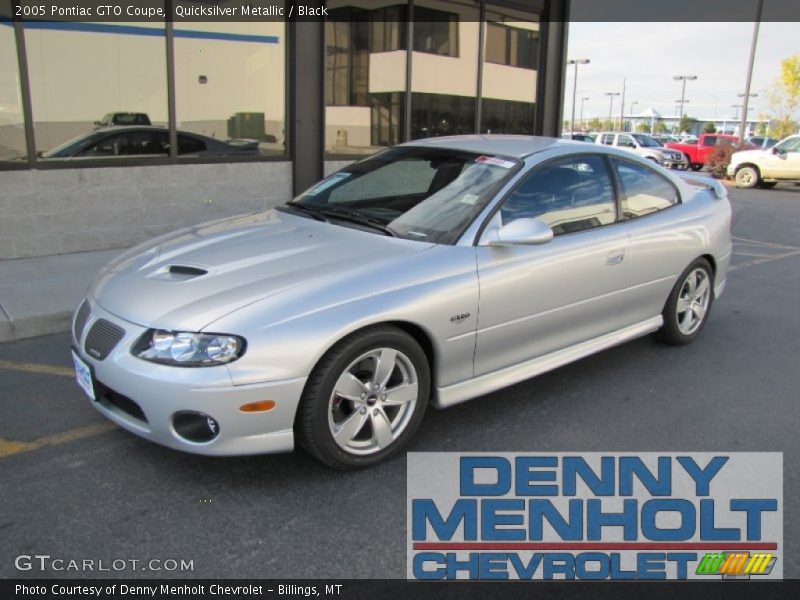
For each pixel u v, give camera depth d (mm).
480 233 3607
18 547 2664
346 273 3184
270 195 8734
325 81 8867
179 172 7918
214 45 8109
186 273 3293
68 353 4773
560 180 4102
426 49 10297
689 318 5117
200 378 2809
